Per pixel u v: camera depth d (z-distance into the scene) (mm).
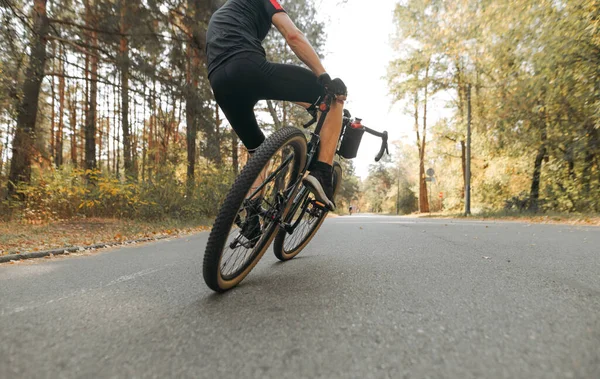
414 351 1221
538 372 1058
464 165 27250
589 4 9867
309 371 1098
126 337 1406
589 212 12922
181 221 11227
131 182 10391
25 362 1185
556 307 1693
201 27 10352
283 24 2396
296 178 2592
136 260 3896
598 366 1085
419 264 2934
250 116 2570
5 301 2047
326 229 7875
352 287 2139
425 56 21734
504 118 14523
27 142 9008
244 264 2314
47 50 9211
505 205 18531
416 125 32562
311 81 2416
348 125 2807
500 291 2010
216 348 1283
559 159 14414
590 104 11648
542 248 3979
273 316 1624
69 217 9641
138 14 9492
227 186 13758
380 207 92812
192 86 10945
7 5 7570
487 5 12633
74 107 16516
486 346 1249
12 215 8422
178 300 1981
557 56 11234
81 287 2430
